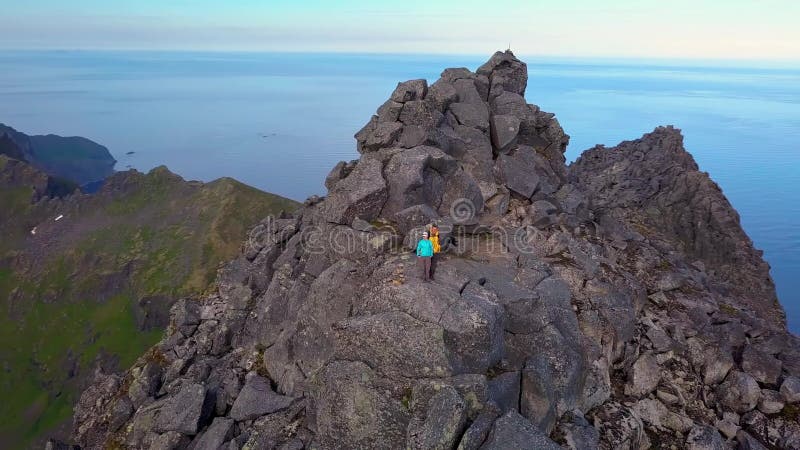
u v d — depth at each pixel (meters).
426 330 17.62
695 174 70.69
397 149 28.50
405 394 17.28
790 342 27.05
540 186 32.19
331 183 32.66
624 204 71.75
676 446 19.98
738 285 60.34
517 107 36.75
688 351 23.77
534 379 17.98
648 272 30.56
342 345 18.98
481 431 15.54
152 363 30.67
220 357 30.77
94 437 29.23
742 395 22.00
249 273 35.44
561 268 25.22
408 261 21.89
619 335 23.08
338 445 18.03
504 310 19.94
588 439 17.97
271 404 23.61
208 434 23.20
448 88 34.66
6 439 175.75
